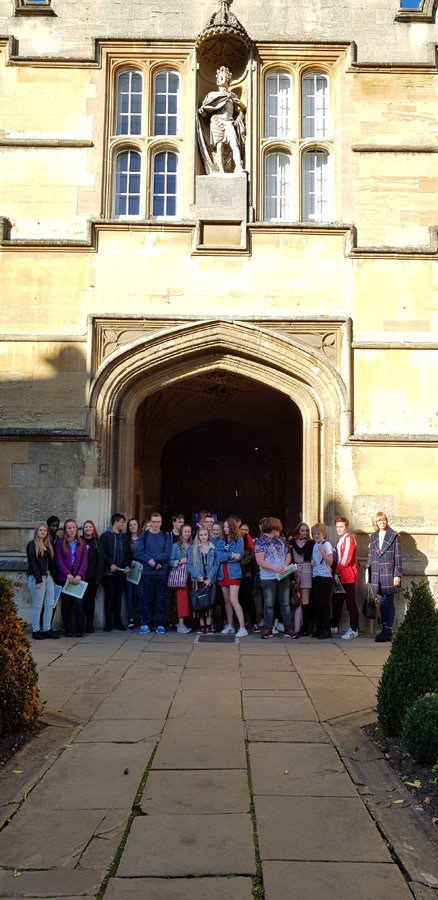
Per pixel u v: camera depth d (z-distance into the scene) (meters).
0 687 4.75
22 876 2.99
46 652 7.96
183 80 11.25
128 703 5.72
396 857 3.18
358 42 11.12
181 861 3.10
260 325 10.29
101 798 3.81
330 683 6.44
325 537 10.02
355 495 10.03
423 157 10.80
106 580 9.69
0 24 11.09
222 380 13.14
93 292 10.38
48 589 9.12
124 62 11.20
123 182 11.11
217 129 10.93
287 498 15.62
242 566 9.91
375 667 7.20
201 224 10.53
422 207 10.69
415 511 10.01
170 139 11.10
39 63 10.94
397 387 10.23
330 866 3.08
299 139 11.13
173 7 11.20
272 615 9.12
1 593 4.96
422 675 4.77
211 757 4.47
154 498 15.67
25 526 9.86
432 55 11.04
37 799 3.81
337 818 3.57
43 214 10.62
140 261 10.45
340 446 10.12
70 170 10.73
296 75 11.28
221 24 10.62
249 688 6.24
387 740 4.80
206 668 7.08
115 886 2.89
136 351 10.25
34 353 10.26
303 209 11.09
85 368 10.22
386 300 10.39
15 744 4.71
